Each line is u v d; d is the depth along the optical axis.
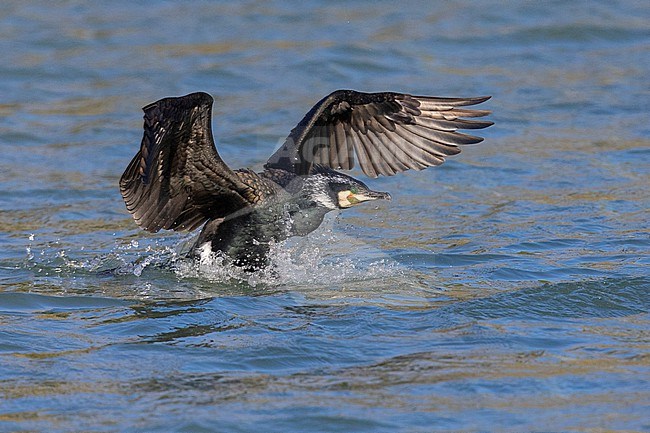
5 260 13.20
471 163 17.42
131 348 10.22
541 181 16.59
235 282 12.25
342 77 21.92
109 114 20.16
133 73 22.28
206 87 21.45
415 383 9.38
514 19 25.42
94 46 23.89
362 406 8.94
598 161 17.50
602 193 15.96
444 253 13.15
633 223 14.55
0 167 17.55
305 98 20.50
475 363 9.80
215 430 8.52
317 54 23.08
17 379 9.50
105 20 25.62
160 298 11.72
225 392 9.24
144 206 11.87
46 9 26.23
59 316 11.16
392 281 12.09
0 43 23.78
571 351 10.09
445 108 12.38
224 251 12.30
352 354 10.05
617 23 25.08
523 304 11.32
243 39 24.31
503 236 13.98
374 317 10.98
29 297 11.70
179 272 12.46
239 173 11.89
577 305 11.33
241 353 10.05
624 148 18.09
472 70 22.44
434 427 8.57
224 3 26.91
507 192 16.06
